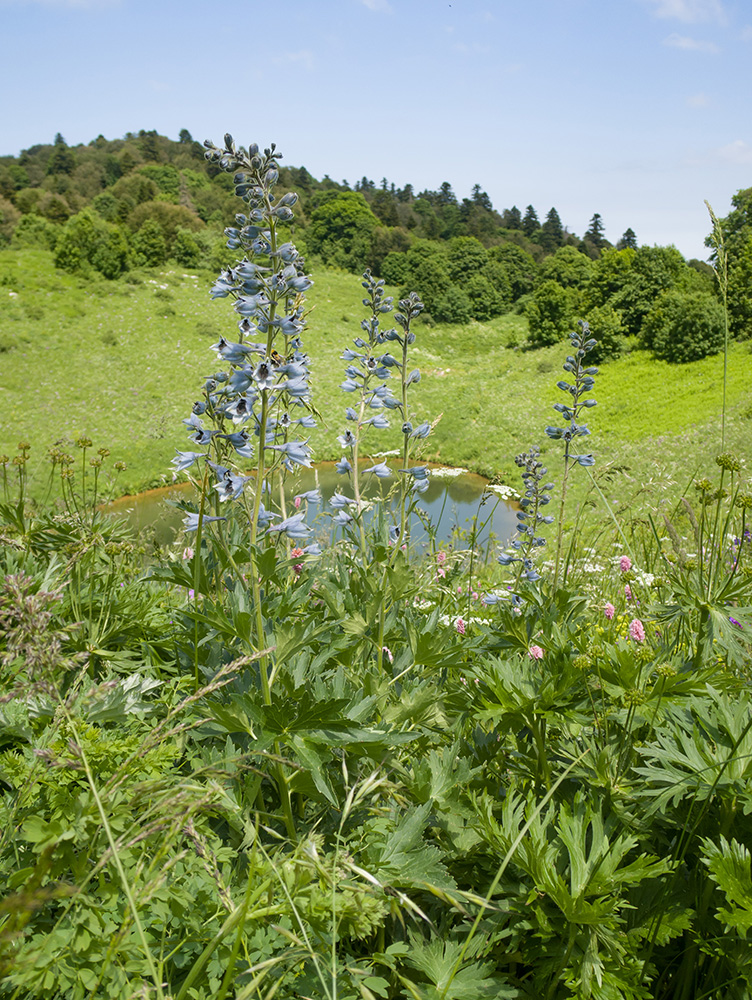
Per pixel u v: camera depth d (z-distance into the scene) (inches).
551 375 1969.7
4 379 1638.8
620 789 94.4
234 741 98.4
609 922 76.7
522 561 168.9
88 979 63.2
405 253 3722.9
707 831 92.1
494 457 1341.0
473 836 95.2
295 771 88.1
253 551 90.8
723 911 76.7
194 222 3004.4
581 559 221.0
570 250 3100.4
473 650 135.4
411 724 113.8
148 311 2268.7
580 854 83.0
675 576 119.0
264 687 88.7
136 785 65.7
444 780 98.9
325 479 638.5
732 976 78.5
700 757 90.3
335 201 4028.1
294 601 105.7
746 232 1155.9
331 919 67.7
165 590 161.2
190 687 111.3
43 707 93.5
